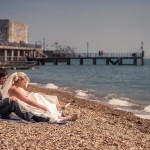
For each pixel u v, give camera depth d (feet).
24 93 31.76
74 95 87.30
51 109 32.07
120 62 372.79
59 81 154.81
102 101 74.79
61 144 24.45
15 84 31.86
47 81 151.53
